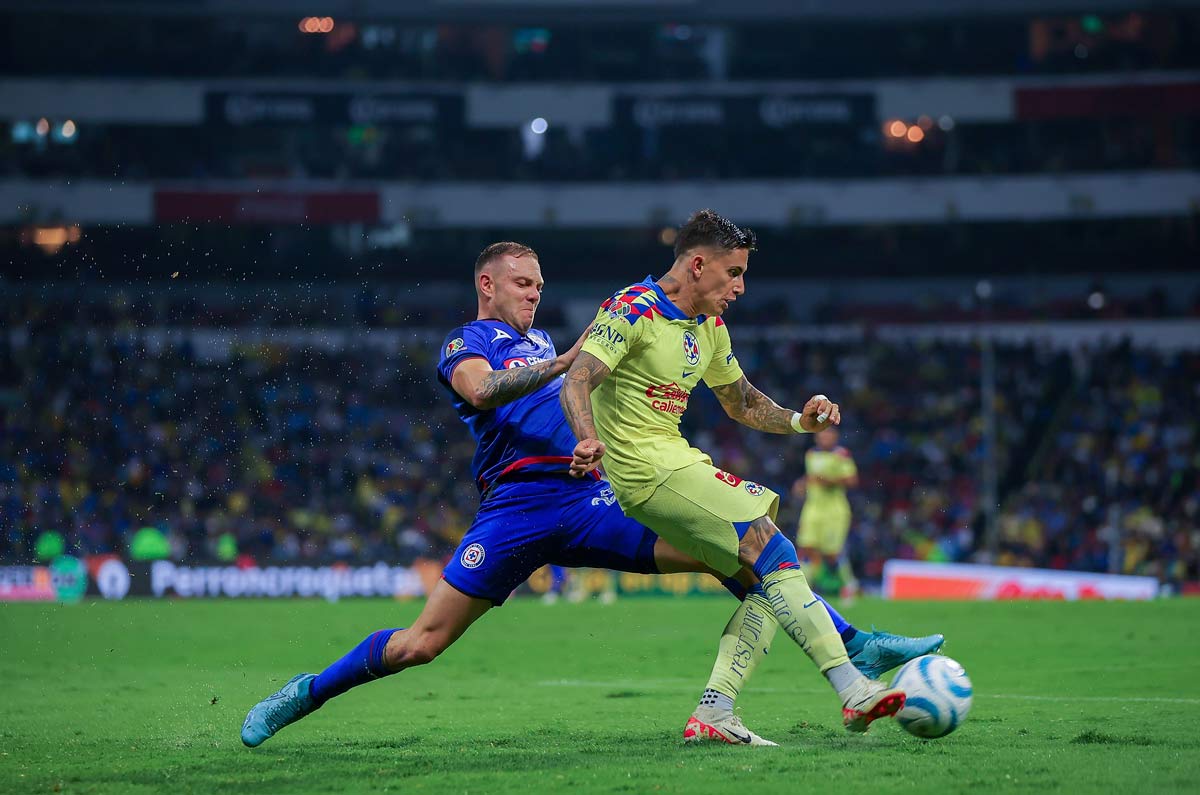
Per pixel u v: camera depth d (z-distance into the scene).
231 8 54.75
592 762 7.08
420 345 53.12
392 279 56.50
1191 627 19.20
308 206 54.22
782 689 12.06
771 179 57.12
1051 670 13.37
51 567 32.16
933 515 43.50
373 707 10.90
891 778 6.23
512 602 31.03
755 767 6.64
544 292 58.28
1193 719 9.05
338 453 47.59
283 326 53.41
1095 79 53.94
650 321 7.45
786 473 47.34
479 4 55.41
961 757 6.95
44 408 47.31
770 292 57.91
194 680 13.95
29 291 52.12
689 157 58.75
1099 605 25.36
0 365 48.72
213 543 37.72
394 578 33.62
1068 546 40.62
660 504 7.48
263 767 7.23
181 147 57.09
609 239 58.62
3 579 31.89
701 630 20.72
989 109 54.75
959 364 51.78
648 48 59.28
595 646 18.08
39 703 11.37
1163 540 39.72
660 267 58.34
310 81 55.78
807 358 52.59
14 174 54.28
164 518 42.62
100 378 48.97
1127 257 55.69
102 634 21.14
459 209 55.75
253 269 54.84
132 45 56.94
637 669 14.77
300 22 58.09
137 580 32.56
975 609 24.41
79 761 7.59
